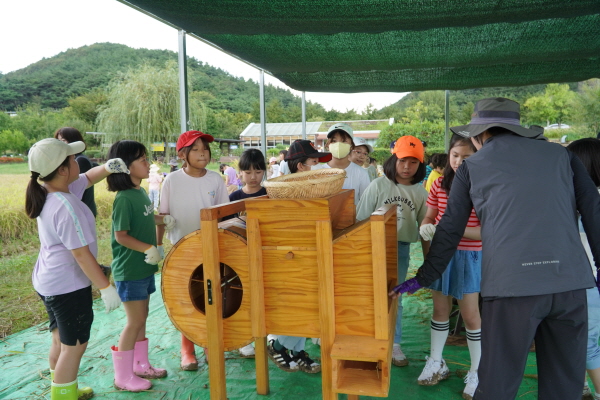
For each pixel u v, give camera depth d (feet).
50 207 7.55
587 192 6.06
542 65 20.99
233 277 8.34
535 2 10.19
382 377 6.16
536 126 6.72
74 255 7.50
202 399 8.82
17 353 11.34
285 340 9.70
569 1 10.18
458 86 25.05
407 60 18.04
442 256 6.55
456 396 8.70
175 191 10.09
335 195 6.88
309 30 12.36
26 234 27.02
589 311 7.50
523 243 5.73
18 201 29.60
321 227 6.31
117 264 8.95
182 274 7.37
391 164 10.08
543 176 5.92
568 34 14.96
